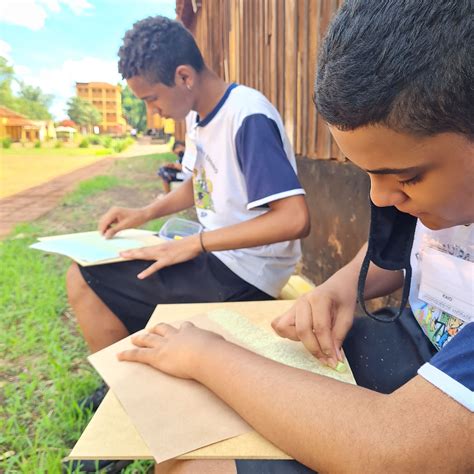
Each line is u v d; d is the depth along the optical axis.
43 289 3.20
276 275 1.72
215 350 0.86
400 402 0.63
